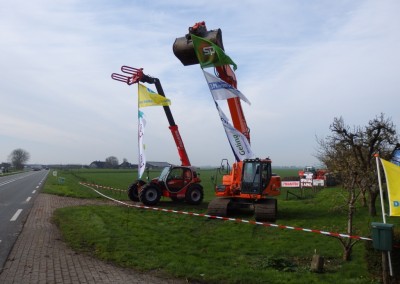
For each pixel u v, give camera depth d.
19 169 138.00
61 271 6.82
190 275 6.82
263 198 15.48
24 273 6.64
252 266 7.72
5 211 14.68
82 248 8.54
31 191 25.70
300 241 10.39
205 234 11.31
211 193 29.36
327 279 6.94
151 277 6.73
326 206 18.28
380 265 6.67
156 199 17.80
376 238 6.05
